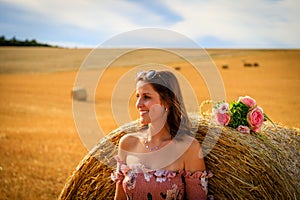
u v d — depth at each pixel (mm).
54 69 36094
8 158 7680
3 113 14430
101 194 3434
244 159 3062
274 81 20828
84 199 3475
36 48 63844
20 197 5555
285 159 3139
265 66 28344
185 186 2965
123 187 3006
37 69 36625
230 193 3113
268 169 3004
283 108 12922
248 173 3045
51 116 13930
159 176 2855
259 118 3230
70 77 30281
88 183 3467
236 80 20359
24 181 6223
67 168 7039
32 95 20469
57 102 17953
